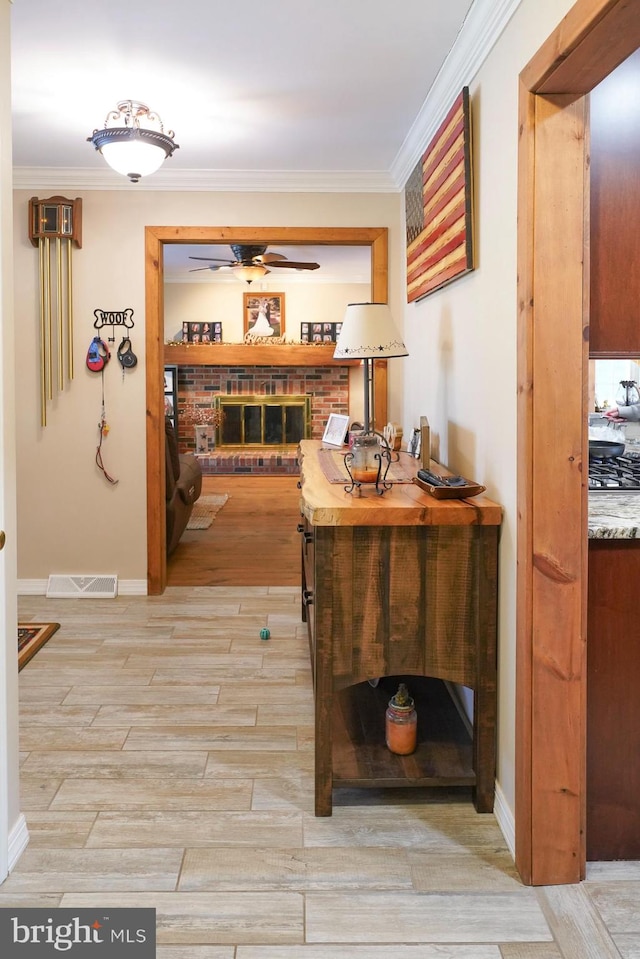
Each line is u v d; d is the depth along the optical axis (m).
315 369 10.06
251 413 10.09
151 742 2.78
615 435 3.05
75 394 4.58
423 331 3.81
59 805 2.36
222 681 3.35
